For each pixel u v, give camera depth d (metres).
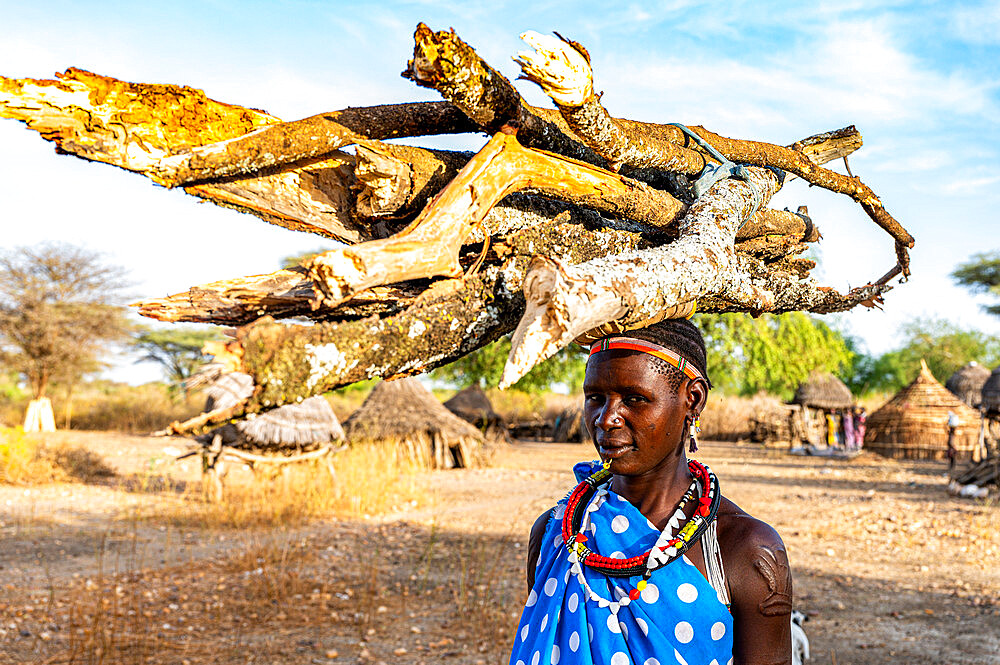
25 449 16.17
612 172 1.77
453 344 1.51
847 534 11.15
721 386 34.12
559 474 18.89
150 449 22.58
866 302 2.42
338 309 1.66
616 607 1.45
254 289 1.66
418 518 12.26
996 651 6.36
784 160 2.15
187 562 9.06
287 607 7.37
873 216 2.42
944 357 51.44
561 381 26.22
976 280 33.97
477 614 7.19
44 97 1.41
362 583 8.21
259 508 11.98
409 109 1.69
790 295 2.16
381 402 20.06
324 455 14.33
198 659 6.02
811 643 6.54
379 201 1.70
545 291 1.23
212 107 1.54
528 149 1.61
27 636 6.43
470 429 20.38
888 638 6.66
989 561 9.46
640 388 1.50
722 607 1.42
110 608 7.23
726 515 1.53
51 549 9.70
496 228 1.71
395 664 6.00
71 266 34.31
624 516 1.51
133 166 1.49
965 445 25.30
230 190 1.67
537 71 1.46
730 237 1.76
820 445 28.69
